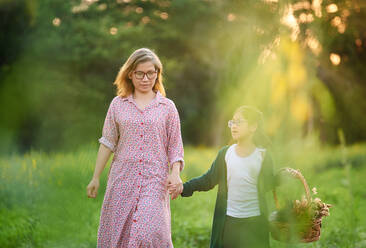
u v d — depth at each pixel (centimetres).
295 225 354
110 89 2858
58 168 901
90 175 899
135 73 418
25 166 880
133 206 411
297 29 485
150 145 416
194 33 2875
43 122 2775
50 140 2767
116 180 416
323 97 377
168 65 2859
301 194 374
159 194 414
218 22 2700
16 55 2727
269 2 482
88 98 2780
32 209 710
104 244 419
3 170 844
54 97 2769
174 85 3181
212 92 3005
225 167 414
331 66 1202
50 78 2714
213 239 409
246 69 586
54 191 761
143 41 2745
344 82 1457
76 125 2700
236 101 977
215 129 2947
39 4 2580
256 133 408
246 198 403
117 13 2783
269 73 459
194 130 3538
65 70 2791
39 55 2719
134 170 413
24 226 605
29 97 2758
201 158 1497
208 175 424
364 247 510
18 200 762
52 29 2653
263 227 398
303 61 457
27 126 2789
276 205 386
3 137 2561
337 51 1420
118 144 423
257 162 403
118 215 412
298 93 377
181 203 819
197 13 2742
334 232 567
